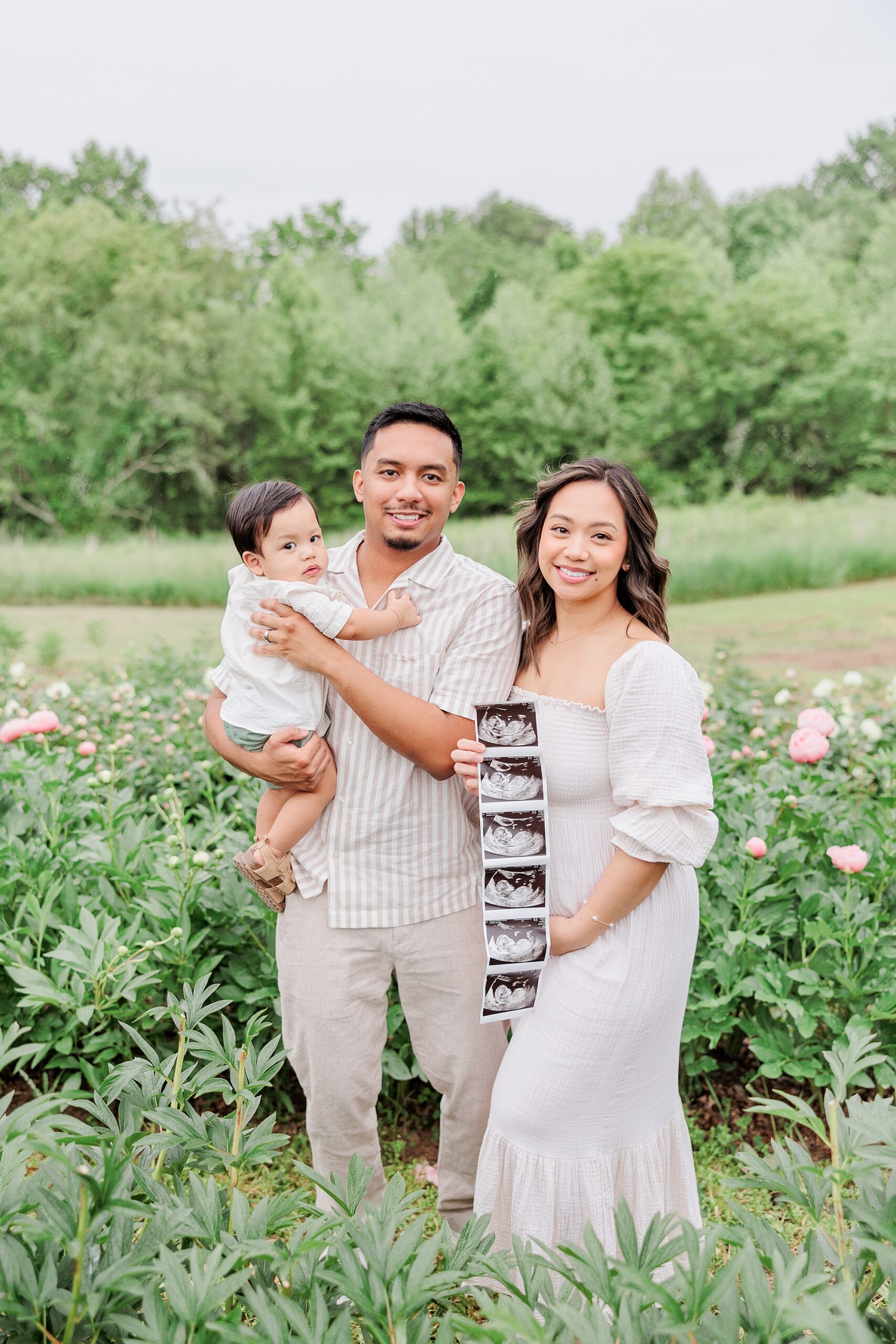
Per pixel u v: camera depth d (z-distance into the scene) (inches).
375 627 87.3
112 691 218.5
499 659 89.3
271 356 1196.5
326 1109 93.6
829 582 729.0
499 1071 87.1
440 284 1391.5
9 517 1156.5
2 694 227.3
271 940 124.0
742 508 1071.6
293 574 89.9
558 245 1745.8
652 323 1284.4
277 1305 47.8
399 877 90.9
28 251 1201.4
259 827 94.9
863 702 213.2
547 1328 49.6
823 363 1235.9
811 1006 118.0
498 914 81.5
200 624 615.5
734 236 1873.8
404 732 85.3
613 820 80.5
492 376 1229.7
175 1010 70.0
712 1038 119.8
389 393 1209.4
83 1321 49.0
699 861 80.5
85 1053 115.4
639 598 86.3
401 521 88.0
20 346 1133.1
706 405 1240.8
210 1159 61.6
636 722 79.9
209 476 1193.4
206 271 1247.5
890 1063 115.3
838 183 2074.3
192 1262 47.5
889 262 1392.7
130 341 1139.3
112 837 130.3
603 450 1188.5
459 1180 97.8
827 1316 40.9
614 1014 80.6
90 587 758.5
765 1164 60.1
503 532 834.2
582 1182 82.7
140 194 1804.9
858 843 135.8
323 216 1774.1
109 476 1143.0
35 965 117.6
